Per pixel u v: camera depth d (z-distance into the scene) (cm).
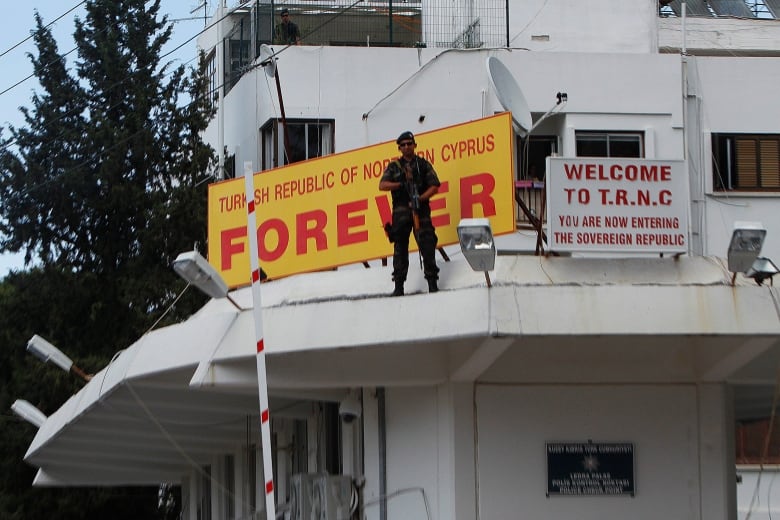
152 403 2289
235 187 2159
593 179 1673
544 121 3206
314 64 3127
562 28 3547
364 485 2031
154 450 2905
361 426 2077
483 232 1564
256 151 3222
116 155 3788
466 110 3122
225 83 3875
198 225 3747
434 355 1844
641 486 1853
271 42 3441
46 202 3838
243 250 2128
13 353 3762
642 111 3206
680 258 1694
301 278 1994
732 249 1600
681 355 1867
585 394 1861
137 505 3959
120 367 2158
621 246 1669
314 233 2030
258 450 2683
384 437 1988
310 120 3111
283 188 2086
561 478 1841
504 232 1798
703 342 1830
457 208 1852
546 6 3550
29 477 3700
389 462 1975
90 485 3341
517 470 1836
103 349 3756
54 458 2928
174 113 3862
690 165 3212
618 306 1622
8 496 3650
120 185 3781
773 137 3262
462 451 1825
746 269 1619
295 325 1806
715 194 3209
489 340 1659
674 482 1858
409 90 3125
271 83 3141
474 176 1842
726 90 3259
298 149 3108
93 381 2362
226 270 2142
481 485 1825
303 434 2445
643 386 1872
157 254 3788
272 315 1844
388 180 1750
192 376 2038
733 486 1891
